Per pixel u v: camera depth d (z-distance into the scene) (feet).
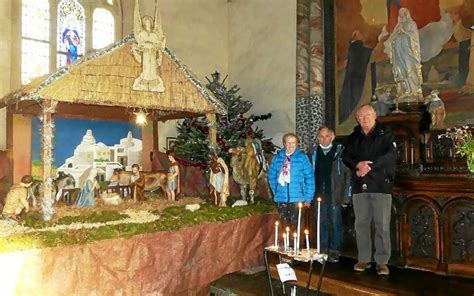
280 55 24.54
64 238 11.86
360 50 19.99
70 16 22.88
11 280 10.90
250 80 26.14
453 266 14.16
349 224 17.06
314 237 17.58
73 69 13.79
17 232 11.83
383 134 14.16
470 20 16.44
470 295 12.10
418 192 15.06
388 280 13.65
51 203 13.48
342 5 20.85
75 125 18.86
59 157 18.28
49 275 11.56
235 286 13.92
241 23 26.96
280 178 15.79
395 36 17.79
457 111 16.63
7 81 20.12
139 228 13.35
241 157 18.07
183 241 14.46
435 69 17.37
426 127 16.60
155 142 21.11
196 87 17.07
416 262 15.06
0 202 16.34
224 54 27.40
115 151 19.94
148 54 15.56
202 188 21.70
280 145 24.04
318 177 16.22
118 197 16.67
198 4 26.35
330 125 20.97
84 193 15.74
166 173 17.89
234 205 17.10
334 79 21.06
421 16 17.81
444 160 15.58
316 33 21.42
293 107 23.65
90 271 12.31
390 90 18.74
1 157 16.67
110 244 12.68
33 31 21.43
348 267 15.26
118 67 14.84
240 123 21.53
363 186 14.25
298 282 14.56
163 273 13.93
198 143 20.70
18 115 16.79
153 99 15.67
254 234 17.03
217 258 15.70
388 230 14.21
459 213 14.11
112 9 24.54
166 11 24.95
